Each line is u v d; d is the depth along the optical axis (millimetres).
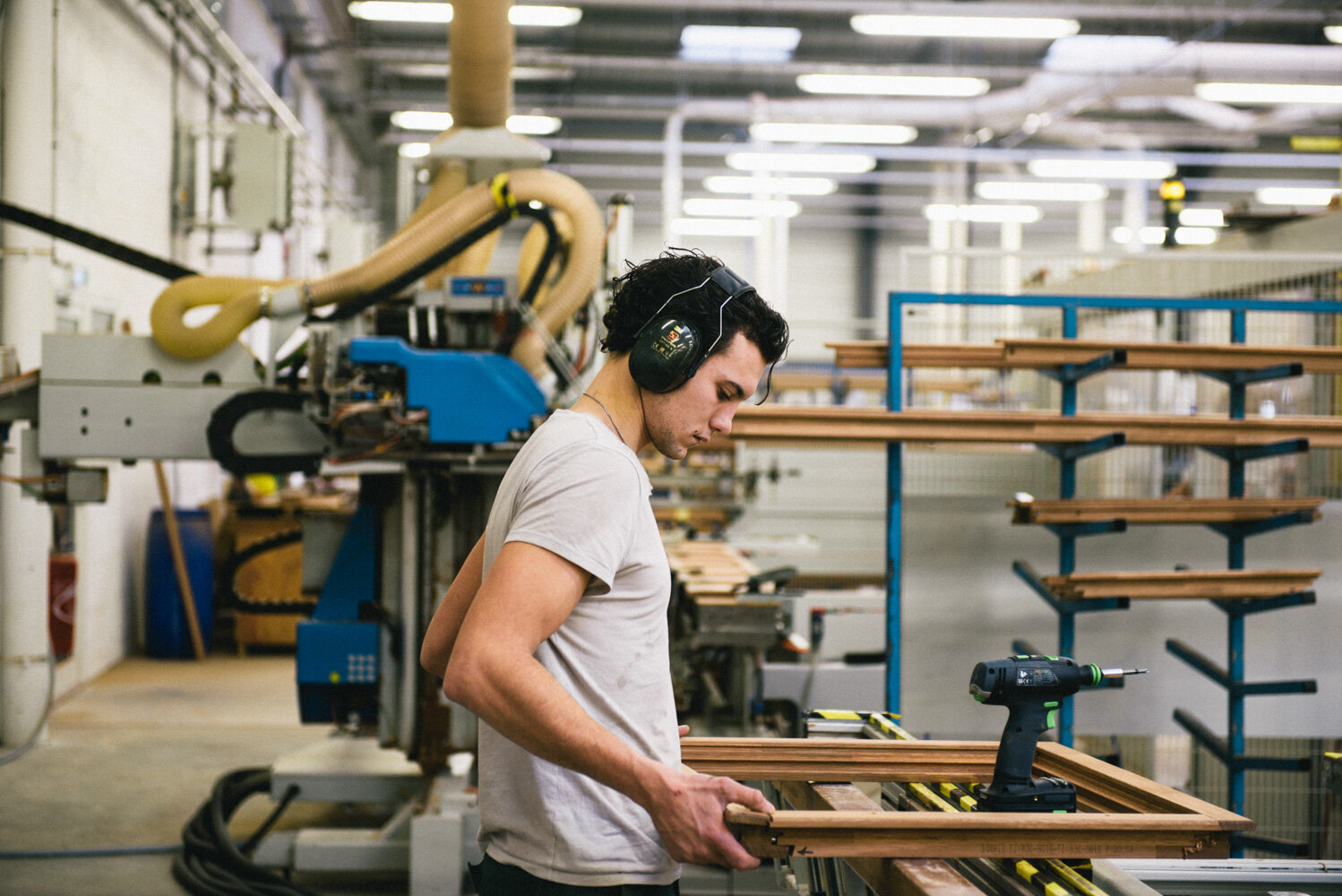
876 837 1062
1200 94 9758
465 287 3416
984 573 3627
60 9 5031
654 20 11016
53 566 5602
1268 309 3260
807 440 3064
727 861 997
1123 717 3635
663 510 6070
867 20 7957
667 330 1106
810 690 3789
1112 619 3645
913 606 3607
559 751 951
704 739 1466
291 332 3240
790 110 11711
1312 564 3674
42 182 4676
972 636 3615
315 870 3438
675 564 4160
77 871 3490
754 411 2975
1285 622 3641
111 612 6496
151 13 6387
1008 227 13164
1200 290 5012
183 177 6914
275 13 9422
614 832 1062
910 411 3051
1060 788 1278
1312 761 3646
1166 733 3639
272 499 7664
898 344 3176
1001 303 3230
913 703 3604
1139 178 12820
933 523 3617
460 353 3178
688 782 989
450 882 3250
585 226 3451
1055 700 1301
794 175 13953
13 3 4594
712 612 3520
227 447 3184
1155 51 10305
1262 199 11680
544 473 1032
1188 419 3143
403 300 3623
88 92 5410
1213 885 1341
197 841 3480
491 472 3389
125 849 3654
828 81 9164
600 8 10664
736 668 3990
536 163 3623
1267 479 4727
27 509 4805
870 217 15414
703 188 14898
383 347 3127
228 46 6934
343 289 3242
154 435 3254
